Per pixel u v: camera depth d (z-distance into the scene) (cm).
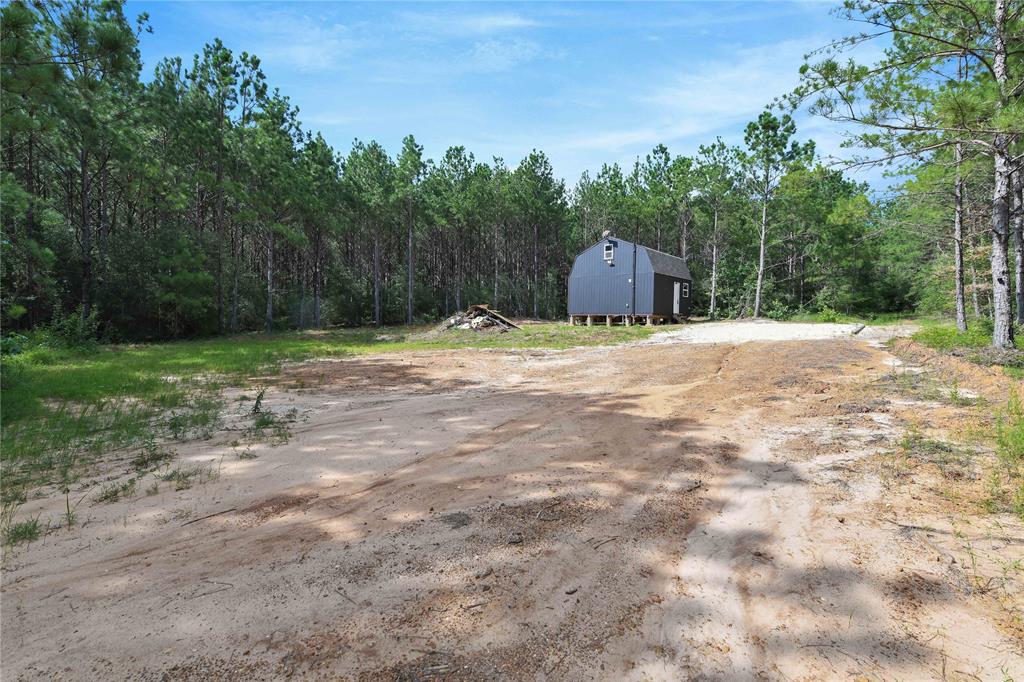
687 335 1881
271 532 326
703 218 3825
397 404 744
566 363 1205
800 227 3375
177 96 2456
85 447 529
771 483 404
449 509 360
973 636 219
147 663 205
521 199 4044
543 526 331
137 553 299
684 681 196
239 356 1491
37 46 777
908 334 1673
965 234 1550
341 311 3734
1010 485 375
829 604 244
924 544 296
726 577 270
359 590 258
